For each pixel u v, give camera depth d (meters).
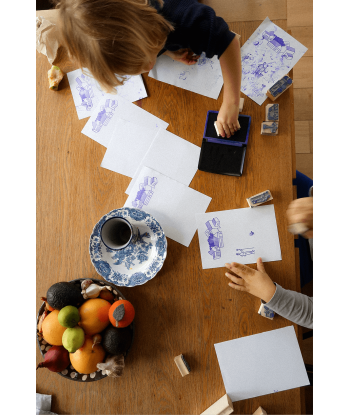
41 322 0.69
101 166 0.80
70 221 0.80
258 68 0.78
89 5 0.53
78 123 0.81
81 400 0.75
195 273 0.76
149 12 0.58
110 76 0.60
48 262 0.80
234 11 0.79
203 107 0.79
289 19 1.29
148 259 0.75
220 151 0.77
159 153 0.79
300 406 0.71
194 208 0.77
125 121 0.80
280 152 0.76
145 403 0.74
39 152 0.82
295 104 1.31
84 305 0.66
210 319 0.75
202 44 0.68
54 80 0.80
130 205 0.79
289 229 0.73
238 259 0.75
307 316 0.70
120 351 0.65
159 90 0.80
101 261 0.75
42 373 0.76
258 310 0.74
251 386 0.72
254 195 0.76
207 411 0.71
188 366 0.73
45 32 0.79
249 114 0.77
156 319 0.75
